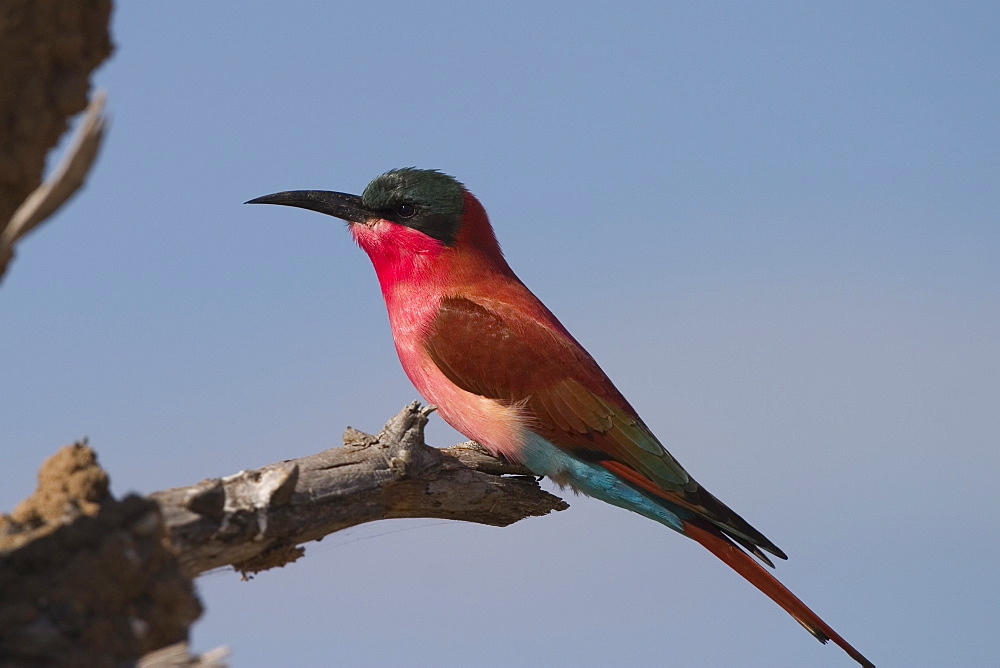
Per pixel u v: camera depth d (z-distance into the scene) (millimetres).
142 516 5406
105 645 5020
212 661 5027
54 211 5121
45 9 5461
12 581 5098
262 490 7395
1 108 5461
